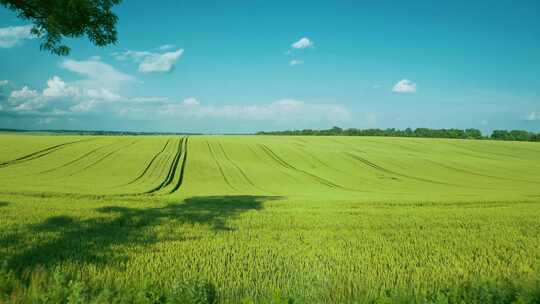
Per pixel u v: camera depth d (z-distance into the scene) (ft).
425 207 65.05
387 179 139.54
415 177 146.30
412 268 28.04
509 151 239.91
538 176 152.56
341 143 264.11
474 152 233.35
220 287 22.84
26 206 51.29
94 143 192.24
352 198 80.02
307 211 57.06
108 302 18.95
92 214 47.39
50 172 115.65
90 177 110.93
